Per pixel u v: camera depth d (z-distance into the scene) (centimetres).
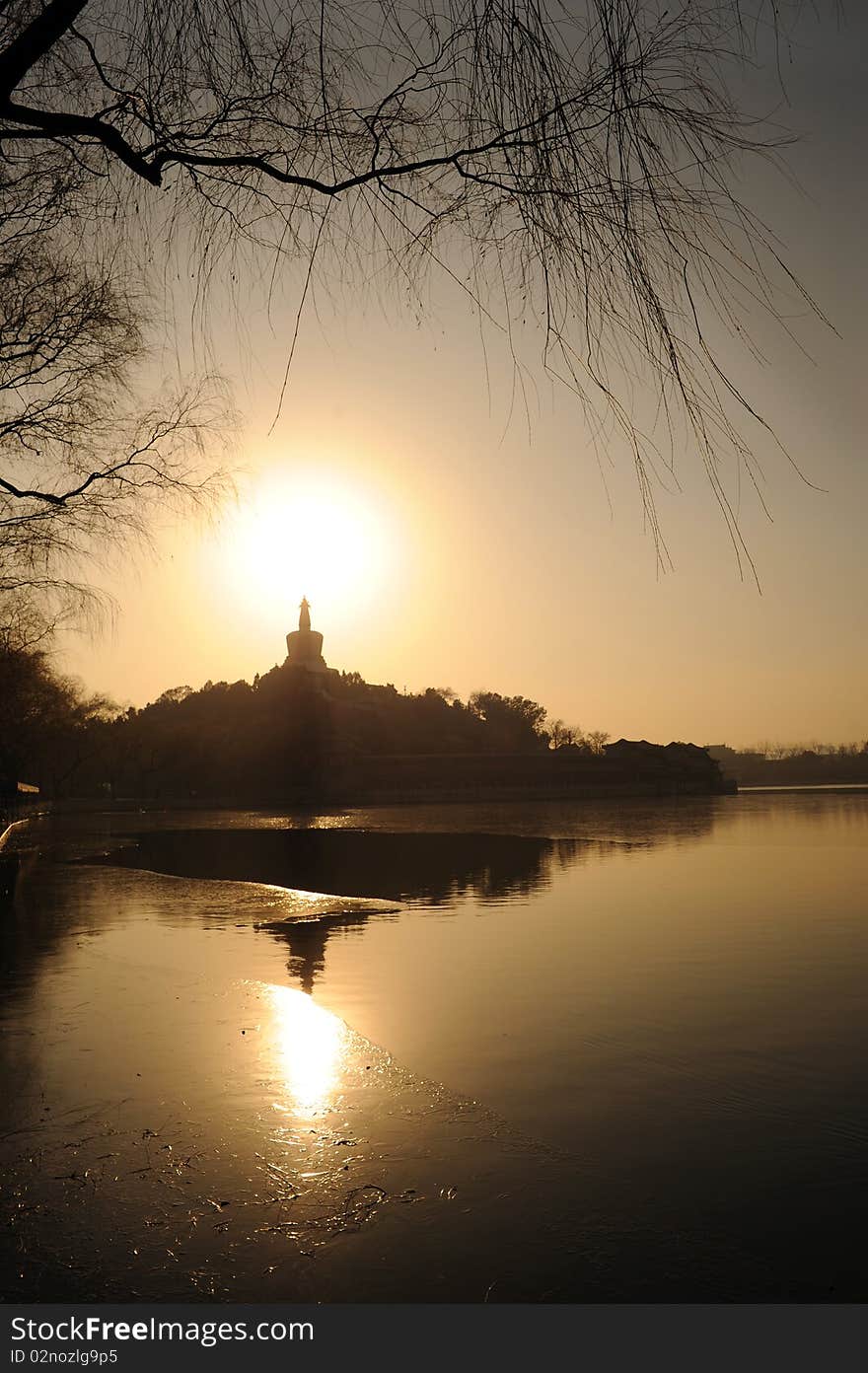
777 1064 1137
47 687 3694
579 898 2994
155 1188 628
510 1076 1070
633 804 13950
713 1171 790
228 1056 941
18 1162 663
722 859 4600
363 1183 658
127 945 1689
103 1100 801
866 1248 640
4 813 5575
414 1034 1259
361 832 7369
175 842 6078
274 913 2392
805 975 1702
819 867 4109
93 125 366
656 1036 1267
